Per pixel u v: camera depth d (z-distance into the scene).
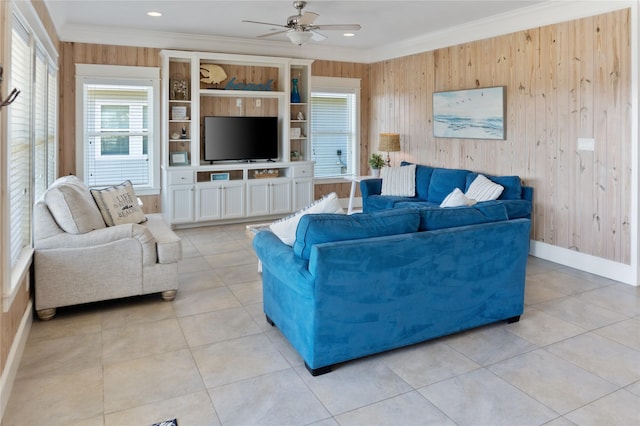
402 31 6.04
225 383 2.49
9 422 2.13
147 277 3.60
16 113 2.93
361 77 7.74
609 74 4.21
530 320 3.33
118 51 6.04
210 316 3.41
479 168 5.71
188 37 6.30
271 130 6.98
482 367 2.66
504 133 5.31
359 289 2.60
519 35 5.07
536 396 2.35
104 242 3.43
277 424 2.14
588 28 4.36
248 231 4.32
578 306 3.60
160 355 2.80
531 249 5.11
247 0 4.64
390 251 2.65
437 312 2.89
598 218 4.40
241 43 6.68
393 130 7.27
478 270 3.02
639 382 2.48
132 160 6.34
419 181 6.30
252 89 6.86
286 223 3.05
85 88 5.96
